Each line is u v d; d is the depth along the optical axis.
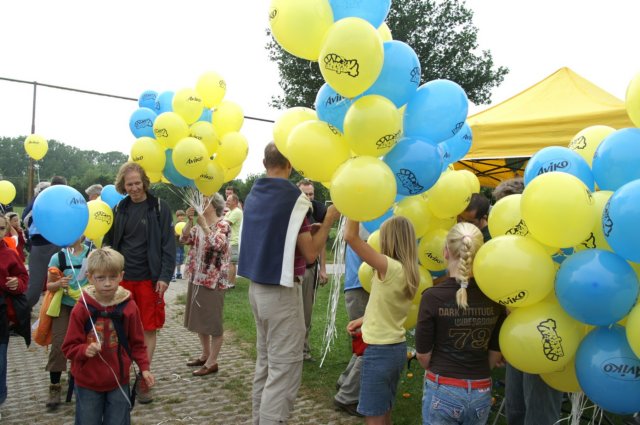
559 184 1.95
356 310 3.69
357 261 3.71
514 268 1.99
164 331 6.36
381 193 2.19
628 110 2.08
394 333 2.62
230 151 4.62
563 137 4.26
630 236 1.79
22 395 4.02
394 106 2.31
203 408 3.77
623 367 1.88
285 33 2.28
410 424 3.51
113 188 4.47
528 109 4.81
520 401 2.89
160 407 3.78
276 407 2.69
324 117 2.57
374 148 2.29
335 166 2.47
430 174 2.44
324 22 2.23
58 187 3.16
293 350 2.75
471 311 2.22
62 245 3.19
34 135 8.24
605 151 2.13
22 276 3.46
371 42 2.08
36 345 5.54
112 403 2.62
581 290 1.88
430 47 18.88
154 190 10.34
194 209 4.64
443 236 3.08
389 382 2.62
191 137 4.23
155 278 3.88
